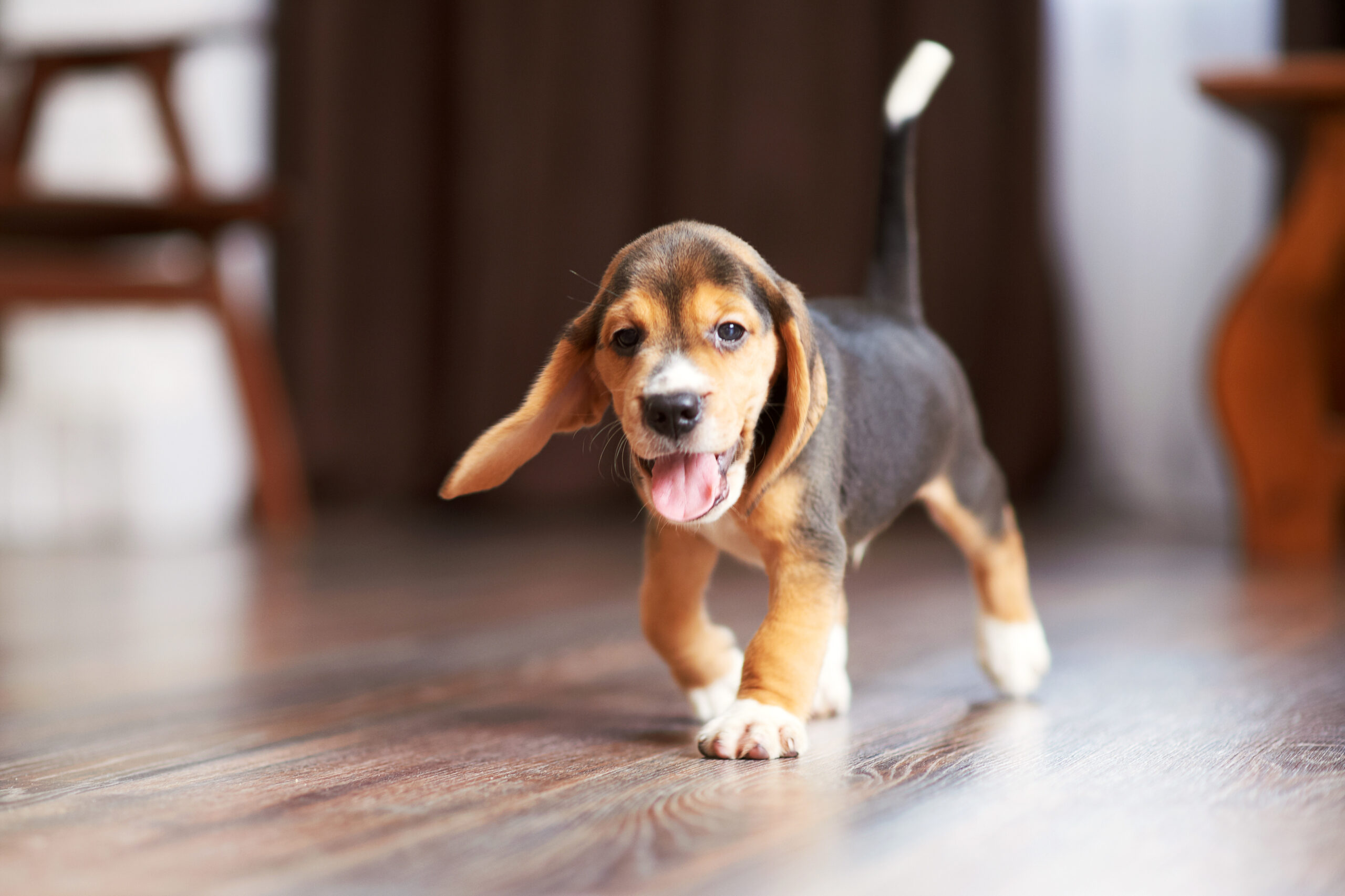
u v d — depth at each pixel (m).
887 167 1.51
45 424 3.86
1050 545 3.16
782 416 1.15
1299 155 3.62
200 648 1.92
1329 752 1.16
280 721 1.39
